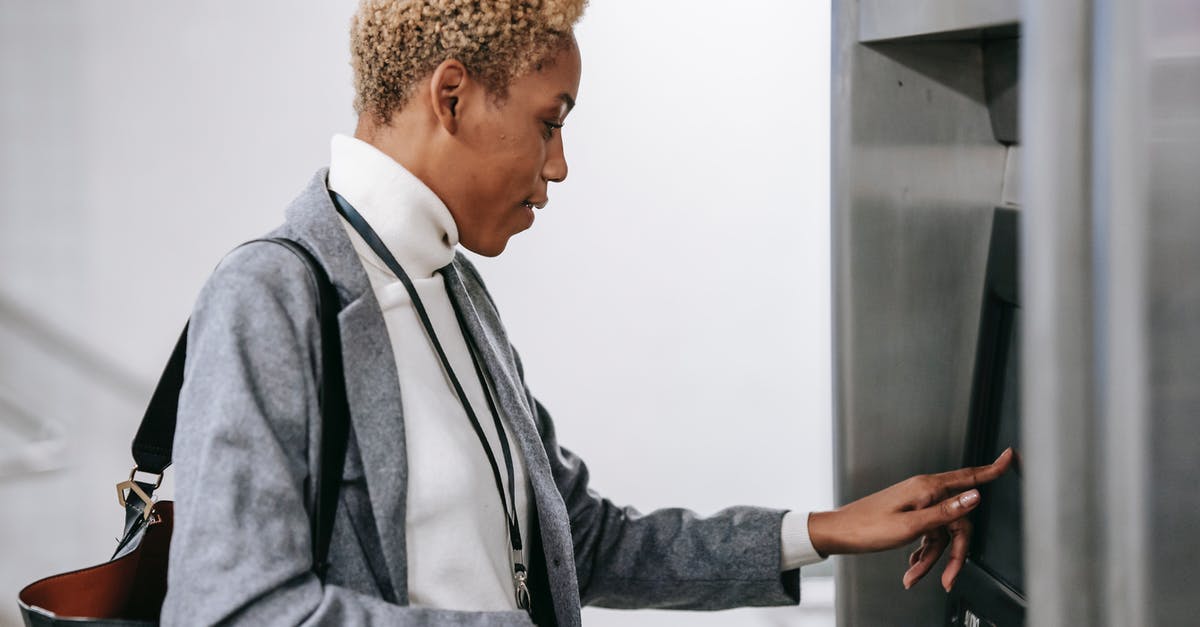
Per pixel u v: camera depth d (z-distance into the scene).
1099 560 0.65
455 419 1.04
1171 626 0.66
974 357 1.31
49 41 3.09
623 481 3.63
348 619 0.88
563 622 1.14
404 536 0.97
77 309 3.20
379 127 1.07
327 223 1.00
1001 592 1.23
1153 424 0.64
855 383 1.30
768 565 1.27
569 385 3.57
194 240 3.25
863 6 1.23
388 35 1.02
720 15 3.48
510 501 1.10
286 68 3.23
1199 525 0.66
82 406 3.22
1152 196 0.63
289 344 0.93
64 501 3.23
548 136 1.08
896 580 1.37
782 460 3.70
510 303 3.51
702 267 3.58
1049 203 0.65
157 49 3.15
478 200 1.07
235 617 0.85
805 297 3.65
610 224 3.51
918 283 1.29
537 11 1.02
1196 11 0.63
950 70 1.26
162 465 1.09
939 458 1.32
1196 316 0.64
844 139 1.26
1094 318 0.64
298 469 0.93
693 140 3.52
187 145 3.21
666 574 1.31
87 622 0.95
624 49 3.44
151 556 1.08
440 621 0.92
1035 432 0.67
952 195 1.28
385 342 0.99
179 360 1.06
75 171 3.15
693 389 3.63
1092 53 0.63
